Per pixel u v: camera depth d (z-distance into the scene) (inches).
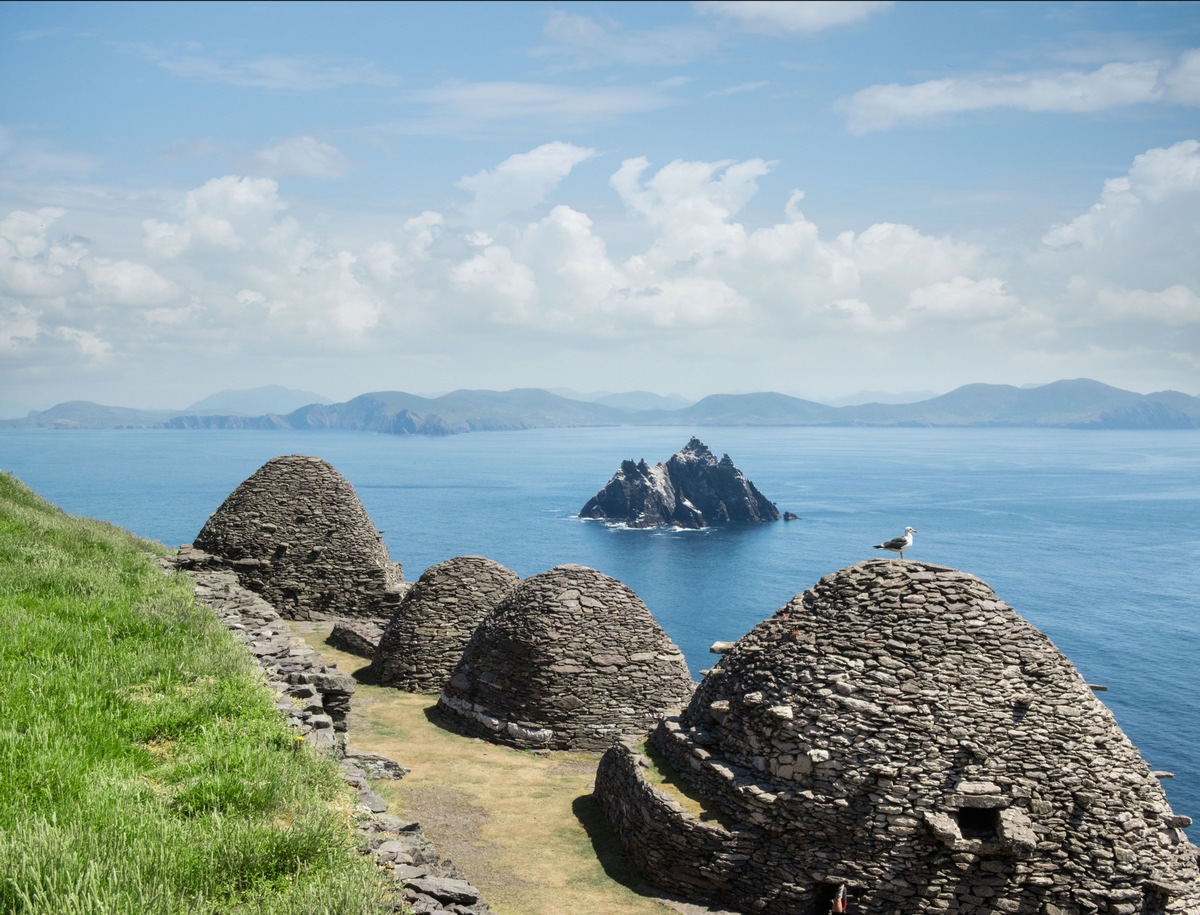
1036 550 6186.0
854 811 588.4
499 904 573.6
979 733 592.4
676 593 4707.2
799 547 6358.3
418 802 723.4
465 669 948.6
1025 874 566.3
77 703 480.4
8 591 690.2
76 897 291.4
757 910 589.0
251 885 335.3
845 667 625.3
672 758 686.5
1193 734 2347.4
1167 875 571.5
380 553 1307.8
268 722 498.9
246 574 1226.6
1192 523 7691.9
